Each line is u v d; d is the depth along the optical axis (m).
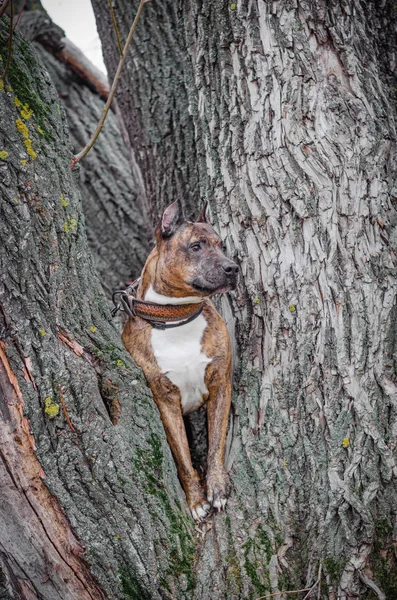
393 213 3.69
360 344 3.53
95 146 6.19
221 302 4.10
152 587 3.16
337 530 3.40
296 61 3.70
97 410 3.18
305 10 3.70
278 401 3.62
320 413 3.54
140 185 5.28
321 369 3.56
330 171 3.62
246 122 3.81
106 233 5.91
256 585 3.26
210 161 3.99
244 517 3.46
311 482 3.48
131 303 3.90
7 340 3.08
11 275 3.09
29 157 3.21
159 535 3.22
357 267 3.58
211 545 3.38
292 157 3.66
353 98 3.70
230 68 3.87
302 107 3.67
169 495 3.35
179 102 4.92
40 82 3.57
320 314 3.58
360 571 3.37
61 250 3.29
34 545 3.11
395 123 3.96
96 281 3.59
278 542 3.40
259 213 3.74
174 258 3.78
